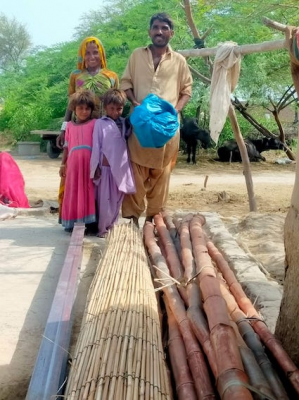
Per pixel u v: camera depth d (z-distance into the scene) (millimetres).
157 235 5809
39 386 2756
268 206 10477
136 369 2713
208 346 3023
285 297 3025
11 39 53469
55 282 4805
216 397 2734
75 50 23688
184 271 4246
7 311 4102
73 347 3455
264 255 6234
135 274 4023
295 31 3193
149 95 5797
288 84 19188
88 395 2520
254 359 2932
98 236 6227
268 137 20188
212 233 6578
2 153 8234
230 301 3725
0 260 5395
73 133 6148
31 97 25625
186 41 17547
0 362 3309
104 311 3328
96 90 6371
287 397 2686
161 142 5734
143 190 6285
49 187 12766
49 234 6504
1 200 8078
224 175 15961
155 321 3350
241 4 10062
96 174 6070
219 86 6320
